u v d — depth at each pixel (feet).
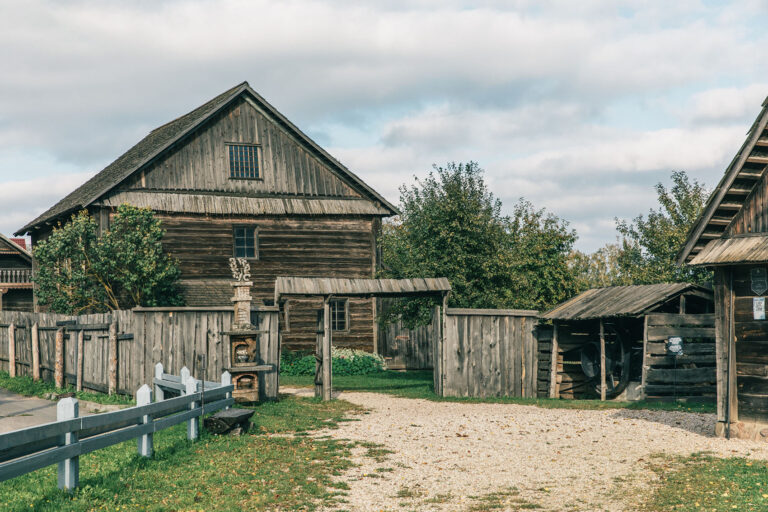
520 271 89.97
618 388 69.72
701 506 31.01
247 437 45.50
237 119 107.55
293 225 109.09
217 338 62.90
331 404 65.05
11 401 64.64
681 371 67.26
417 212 86.43
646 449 42.75
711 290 68.23
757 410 45.06
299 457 40.27
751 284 45.52
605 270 166.09
